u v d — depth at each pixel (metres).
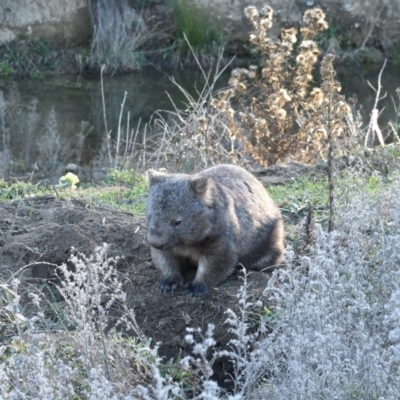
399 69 27.03
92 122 20.73
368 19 28.08
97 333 6.86
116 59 26.11
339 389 5.86
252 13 15.05
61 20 26.80
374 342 6.01
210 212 7.72
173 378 7.14
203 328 7.79
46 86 24.47
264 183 11.22
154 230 7.64
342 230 7.78
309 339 6.04
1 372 5.72
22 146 18.69
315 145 14.18
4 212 9.70
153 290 8.20
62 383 5.95
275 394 6.04
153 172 7.96
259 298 7.70
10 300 7.68
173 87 24.47
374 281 7.01
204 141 13.42
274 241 8.49
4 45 26.42
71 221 9.46
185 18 27.09
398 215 7.33
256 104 15.01
